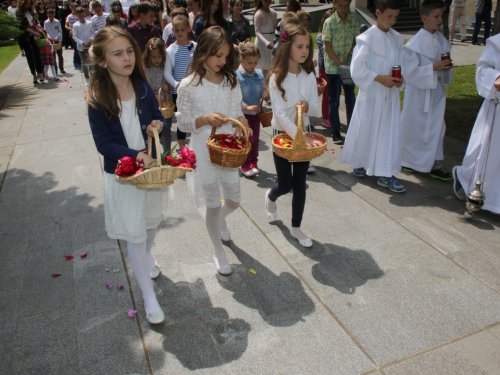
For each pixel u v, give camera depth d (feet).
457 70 33.58
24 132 23.61
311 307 10.03
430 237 12.61
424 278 10.89
